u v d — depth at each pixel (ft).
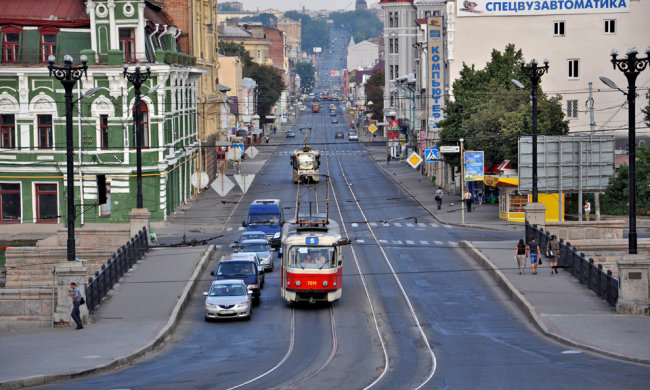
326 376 133.69
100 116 338.13
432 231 324.39
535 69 255.29
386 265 250.78
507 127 359.25
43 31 342.85
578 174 291.58
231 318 186.60
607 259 239.71
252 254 227.20
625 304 179.52
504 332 170.30
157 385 126.72
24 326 179.83
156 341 162.71
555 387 119.55
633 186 179.63
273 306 203.41
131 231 269.23
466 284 221.87
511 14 459.32
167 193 363.76
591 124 332.39
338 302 204.54
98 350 153.79
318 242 198.90
